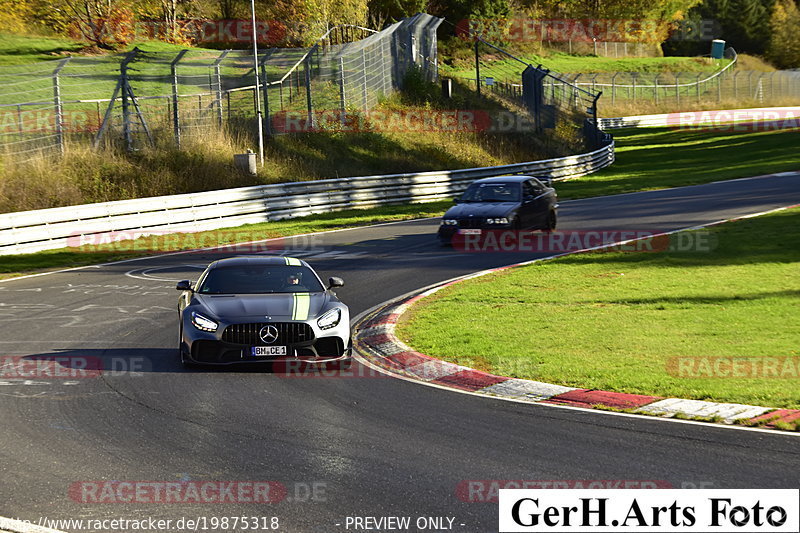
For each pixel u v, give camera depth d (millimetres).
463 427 21594
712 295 39406
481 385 26250
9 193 73500
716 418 21750
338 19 163000
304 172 95562
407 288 44656
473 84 157125
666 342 30891
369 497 16766
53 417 22578
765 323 33469
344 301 41562
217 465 18688
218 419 22406
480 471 18219
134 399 24516
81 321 37438
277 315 28453
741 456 18812
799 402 23016
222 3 174000
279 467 18547
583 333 32812
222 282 31578
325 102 116500
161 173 83250
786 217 63969
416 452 19547
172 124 93438
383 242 62281
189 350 27984
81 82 119312
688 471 18016
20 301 42594
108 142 84875
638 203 80375
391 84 130625
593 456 19094
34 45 140250
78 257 58656
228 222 74188
